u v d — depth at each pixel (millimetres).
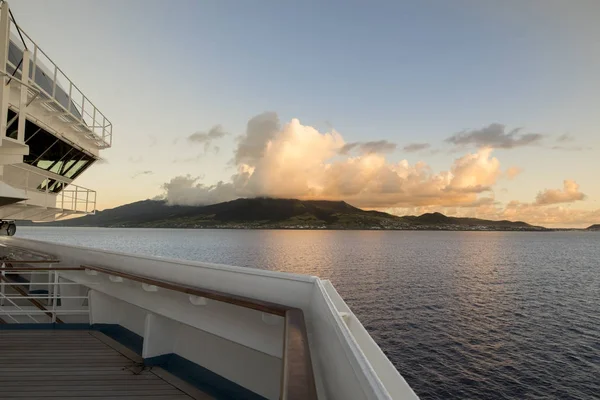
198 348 5410
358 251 140875
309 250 142625
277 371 4469
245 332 4492
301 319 3293
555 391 25781
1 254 14852
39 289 10898
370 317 41781
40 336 6926
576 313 45875
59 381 4961
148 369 5418
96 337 6883
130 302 6312
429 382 26797
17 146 11094
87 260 8305
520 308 47938
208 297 4434
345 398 1606
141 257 6180
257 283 4484
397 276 72438
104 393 4605
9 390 4660
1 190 7496
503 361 30516
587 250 175875
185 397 4535
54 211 16906
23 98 11266
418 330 37625
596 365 30094
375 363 2092
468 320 41688
